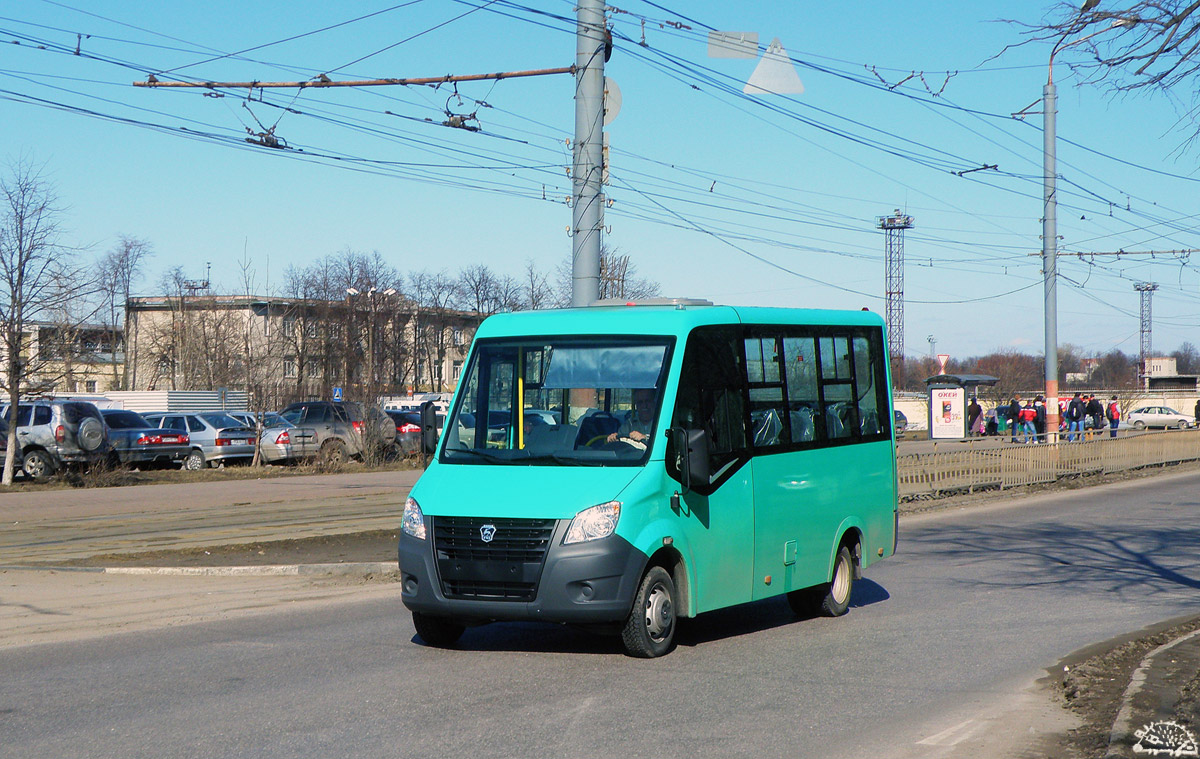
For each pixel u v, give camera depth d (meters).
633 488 8.30
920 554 15.54
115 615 10.59
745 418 9.65
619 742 6.27
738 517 9.38
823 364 10.98
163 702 7.13
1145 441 32.69
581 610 7.99
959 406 43.16
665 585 8.60
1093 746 6.24
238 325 65.69
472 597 8.17
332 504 22.22
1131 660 8.54
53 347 27.00
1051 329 28.75
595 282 16.36
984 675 8.13
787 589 10.03
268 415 34.53
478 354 9.35
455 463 8.81
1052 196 27.89
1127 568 14.01
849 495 11.09
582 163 16.41
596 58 16.41
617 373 8.91
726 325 9.64
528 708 7.01
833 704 7.23
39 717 6.77
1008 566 14.27
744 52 18.66
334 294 73.19
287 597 11.66
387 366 75.69
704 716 6.87
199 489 25.36
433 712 6.89
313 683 7.68
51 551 15.41
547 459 8.62
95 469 27.98
